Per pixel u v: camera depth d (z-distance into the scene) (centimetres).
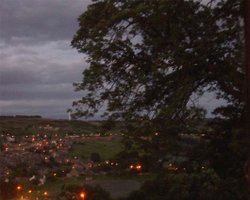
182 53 1243
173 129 1266
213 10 1251
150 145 1302
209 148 1360
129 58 1334
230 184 1330
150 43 1295
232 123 1304
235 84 1206
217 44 1232
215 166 1381
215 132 1356
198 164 1381
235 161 1305
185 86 1247
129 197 1516
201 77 1264
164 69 1236
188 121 1258
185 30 1266
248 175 618
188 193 1420
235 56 1129
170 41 1262
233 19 1199
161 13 1237
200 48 1228
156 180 1519
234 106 1295
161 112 1244
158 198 1445
